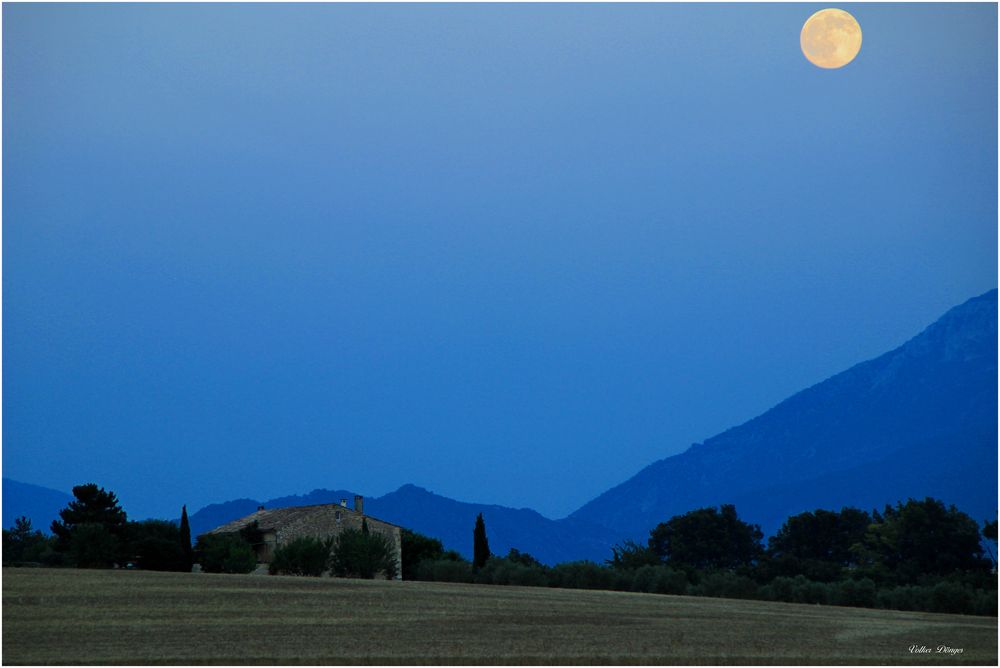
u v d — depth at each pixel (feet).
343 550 510.17
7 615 272.31
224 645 238.27
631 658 230.48
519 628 278.67
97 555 486.79
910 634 294.66
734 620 315.99
